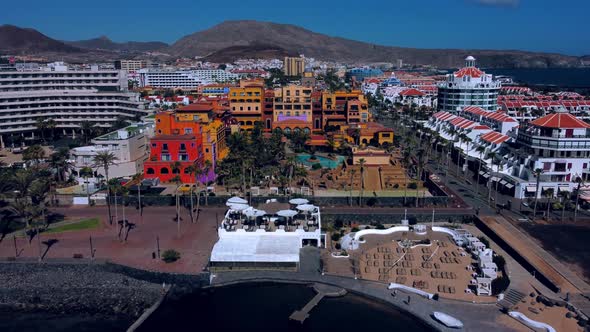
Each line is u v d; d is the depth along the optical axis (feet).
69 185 525.34
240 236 359.66
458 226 413.18
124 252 352.90
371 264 338.13
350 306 284.82
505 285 302.86
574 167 469.57
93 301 301.02
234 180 499.92
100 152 517.96
